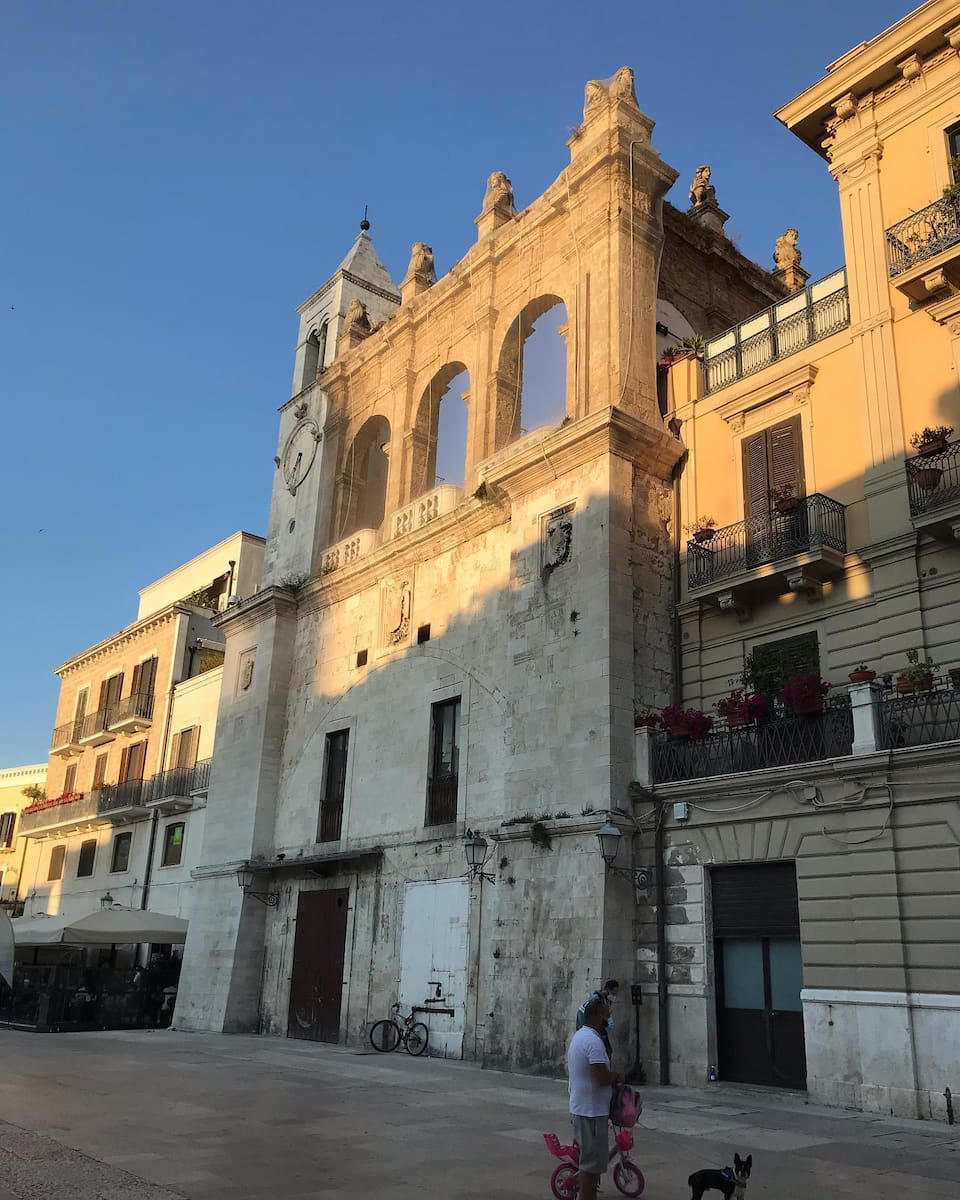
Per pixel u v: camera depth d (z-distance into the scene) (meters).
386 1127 11.85
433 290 28.25
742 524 19.83
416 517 26.47
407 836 23.59
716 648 19.98
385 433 31.97
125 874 38.94
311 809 27.16
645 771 18.69
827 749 15.94
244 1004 26.70
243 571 41.91
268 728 29.11
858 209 19.28
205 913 28.94
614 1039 17.05
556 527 21.39
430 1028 21.30
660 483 21.70
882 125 19.25
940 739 14.63
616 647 19.55
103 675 45.41
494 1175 9.29
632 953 17.97
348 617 28.09
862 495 17.98
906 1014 13.80
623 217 23.16
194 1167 9.36
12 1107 12.68
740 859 16.73
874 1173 9.67
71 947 40.16
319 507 31.03
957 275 17.05
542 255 25.06
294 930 26.47
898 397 17.75
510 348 25.80
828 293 19.88
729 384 21.19
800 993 15.49
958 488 15.99
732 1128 12.27
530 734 20.58
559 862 19.03
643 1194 8.66
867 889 14.70
